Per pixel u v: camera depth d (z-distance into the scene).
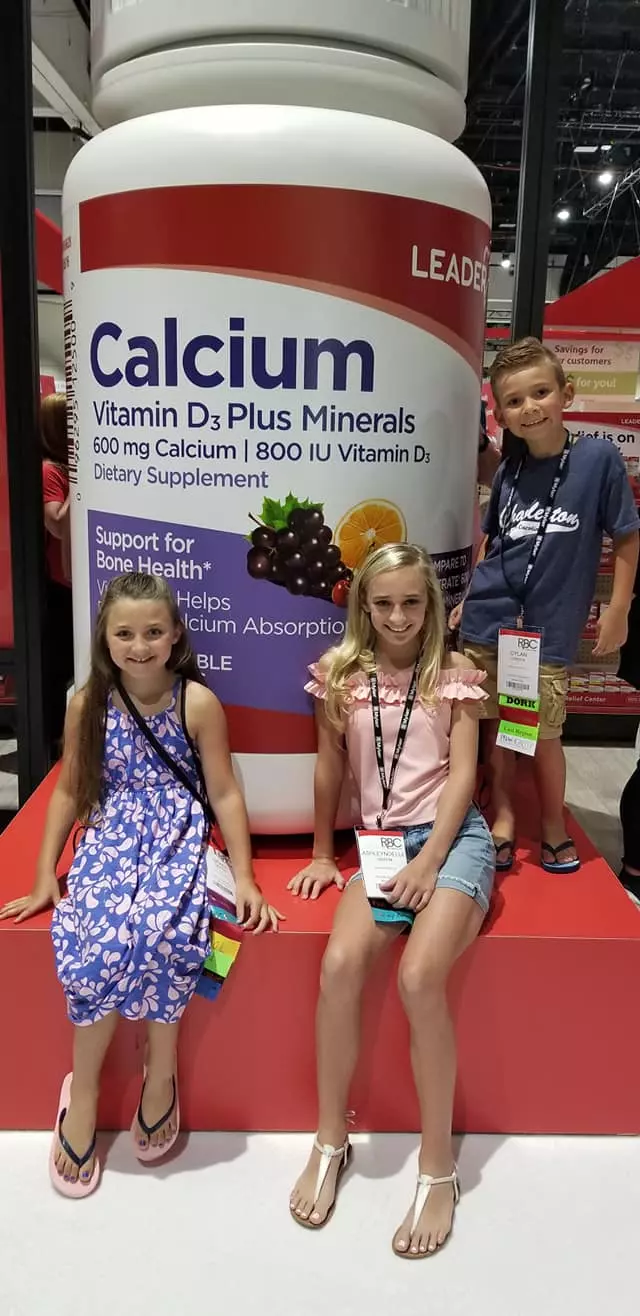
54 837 1.62
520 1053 1.60
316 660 1.69
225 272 1.51
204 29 1.54
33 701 2.52
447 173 1.59
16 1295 1.29
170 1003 1.45
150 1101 1.52
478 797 2.09
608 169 6.50
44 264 4.49
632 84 5.17
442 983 1.41
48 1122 1.63
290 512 1.61
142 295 1.56
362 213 1.51
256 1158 1.57
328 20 1.53
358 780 1.64
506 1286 1.33
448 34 1.69
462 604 1.85
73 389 1.77
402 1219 1.44
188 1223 1.42
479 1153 1.59
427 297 1.61
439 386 1.67
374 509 1.64
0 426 2.56
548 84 2.36
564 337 3.55
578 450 1.73
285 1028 1.58
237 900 1.57
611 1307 1.30
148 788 1.60
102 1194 1.48
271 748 1.72
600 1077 1.61
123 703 1.58
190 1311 1.27
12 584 2.45
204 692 1.59
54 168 6.55
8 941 1.54
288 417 1.57
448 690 1.57
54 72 4.48
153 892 1.49
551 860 1.81
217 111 1.51
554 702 1.76
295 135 1.47
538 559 1.73
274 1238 1.40
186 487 1.61
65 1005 1.56
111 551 1.71
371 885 1.49
